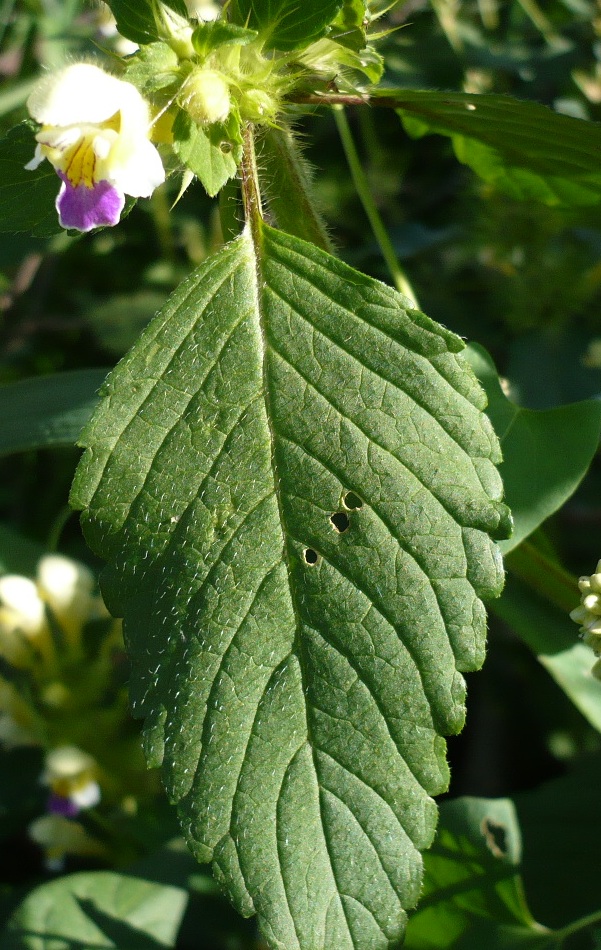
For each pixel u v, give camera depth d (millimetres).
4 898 507
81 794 511
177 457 372
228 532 370
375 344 372
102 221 369
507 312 601
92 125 368
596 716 434
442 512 367
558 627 445
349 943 361
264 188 398
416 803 363
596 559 602
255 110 376
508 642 610
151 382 374
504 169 447
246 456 371
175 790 366
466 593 365
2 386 487
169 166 382
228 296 375
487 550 366
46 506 702
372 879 362
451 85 634
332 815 364
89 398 482
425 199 706
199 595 369
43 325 741
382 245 458
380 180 697
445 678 364
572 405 425
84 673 529
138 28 375
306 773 365
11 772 561
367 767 364
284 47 376
